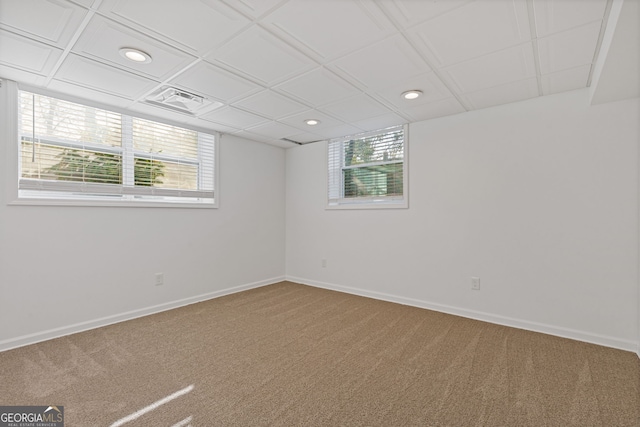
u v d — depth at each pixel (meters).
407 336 2.60
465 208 3.10
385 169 3.73
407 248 3.50
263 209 4.46
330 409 1.62
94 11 1.58
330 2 1.53
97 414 1.58
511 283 2.83
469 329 2.75
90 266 2.78
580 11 1.58
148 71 2.25
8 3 1.50
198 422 1.52
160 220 3.29
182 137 3.55
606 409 1.62
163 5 1.54
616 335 2.36
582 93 2.51
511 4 1.54
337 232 4.17
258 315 3.15
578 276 2.52
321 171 4.36
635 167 2.31
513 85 2.48
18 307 2.40
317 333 2.67
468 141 3.08
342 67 2.20
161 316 3.12
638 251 2.29
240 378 1.93
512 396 1.73
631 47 1.64
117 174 3.01
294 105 2.95
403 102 2.85
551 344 2.42
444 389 1.81
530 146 2.74
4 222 2.34
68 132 2.71
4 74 2.28
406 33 1.79
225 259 3.95
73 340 2.51
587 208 2.49
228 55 2.04
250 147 4.28
